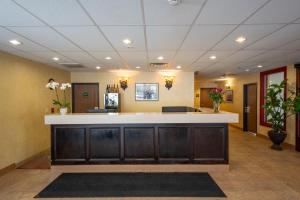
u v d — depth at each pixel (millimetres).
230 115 3783
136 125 3844
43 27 2609
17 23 2467
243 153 5098
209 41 3266
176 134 3846
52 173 3791
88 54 4199
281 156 4844
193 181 3389
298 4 2004
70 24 2518
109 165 3852
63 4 1983
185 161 3836
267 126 6766
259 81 7230
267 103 5777
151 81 7031
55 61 4992
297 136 5367
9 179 3525
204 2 1962
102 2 1951
